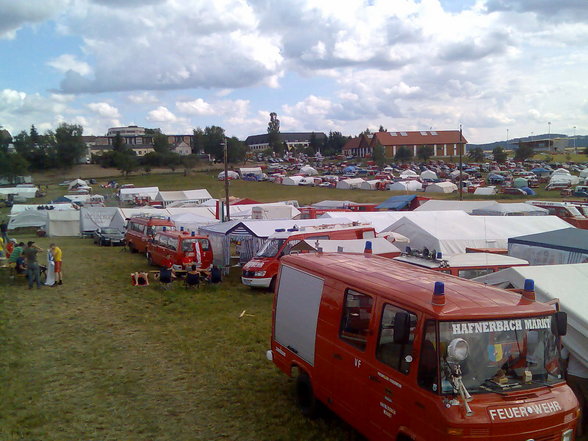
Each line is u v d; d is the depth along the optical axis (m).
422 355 5.50
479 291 6.20
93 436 7.48
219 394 9.07
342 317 7.09
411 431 5.56
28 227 48.19
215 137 148.88
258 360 10.96
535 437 5.21
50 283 19.78
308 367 7.84
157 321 14.50
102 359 11.04
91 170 128.00
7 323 13.98
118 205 68.88
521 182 82.62
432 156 168.50
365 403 6.44
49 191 94.00
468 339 5.42
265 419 8.00
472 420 5.04
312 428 7.68
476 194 74.25
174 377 9.95
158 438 7.43
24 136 133.50
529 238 15.49
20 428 7.66
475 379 5.33
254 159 168.75
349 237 20.58
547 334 5.77
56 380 9.77
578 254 13.55
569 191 70.69
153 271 23.45
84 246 35.50
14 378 9.83
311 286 7.98
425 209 39.62
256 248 23.41
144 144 177.12
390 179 99.94
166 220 30.12
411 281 6.61
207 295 18.20
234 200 56.34
